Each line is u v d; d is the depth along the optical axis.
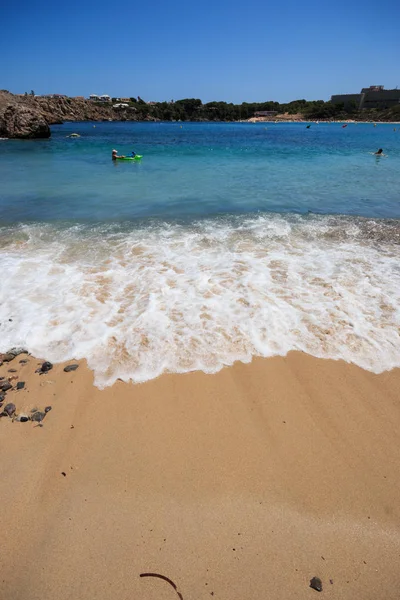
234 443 3.63
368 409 4.02
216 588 2.59
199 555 2.76
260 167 19.70
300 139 46.38
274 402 4.09
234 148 32.09
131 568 2.68
